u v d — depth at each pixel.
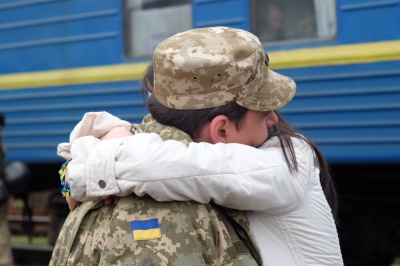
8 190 7.18
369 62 6.38
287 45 6.85
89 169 2.06
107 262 2.02
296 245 2.19
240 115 2.15
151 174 2.01
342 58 6.52
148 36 7.70
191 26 7.43
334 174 6.92
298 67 6.77
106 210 2.13
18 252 9.13
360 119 6.43
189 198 2.06
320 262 2.19
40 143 8.28
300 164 2.18
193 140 2.19
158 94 2.15
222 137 2.18
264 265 2.17
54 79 8.12
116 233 2.04
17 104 8.45
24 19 8.31
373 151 6.36
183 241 2.03
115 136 2.24
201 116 2.15
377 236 7.43
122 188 2.03
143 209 2.06
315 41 6.69
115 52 7.77
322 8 6.71
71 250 2.15
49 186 8.92
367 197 7.27
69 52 8.04
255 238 2.18
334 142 6.54
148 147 2.06
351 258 7.43
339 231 7.34
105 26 7.82
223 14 7.16
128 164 2.03
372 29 6.36
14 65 8.42
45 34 8.18
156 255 2.01
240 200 2.08
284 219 2.18
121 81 7.72
